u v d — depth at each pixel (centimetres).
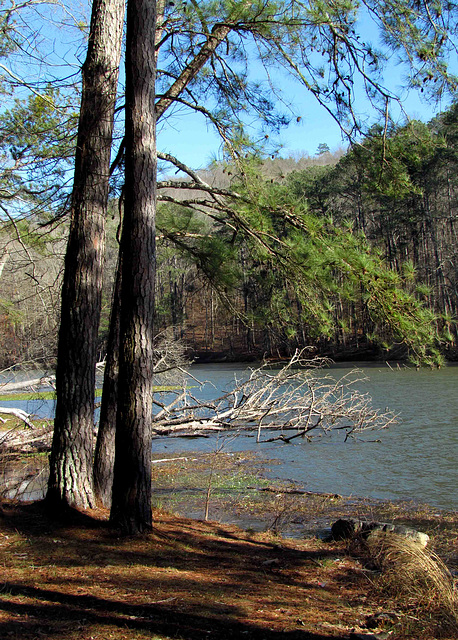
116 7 689
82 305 639
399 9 700
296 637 341
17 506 659
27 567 453
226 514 843
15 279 1291
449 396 2186
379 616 395
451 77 684
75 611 360
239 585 448
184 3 791
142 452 581
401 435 1520
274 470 1195
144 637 322
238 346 5500
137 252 588
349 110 775
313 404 1385
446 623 378
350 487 1035
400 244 3731
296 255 781
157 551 529
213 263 909
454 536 696
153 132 611
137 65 605
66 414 637
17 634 315
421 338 710
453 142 1936
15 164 784
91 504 645
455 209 4512
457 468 1143
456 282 4391
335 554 587
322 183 3403
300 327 916
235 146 793
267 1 732
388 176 786
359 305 868
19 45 796
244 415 1355
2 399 2905
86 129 663
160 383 1423
